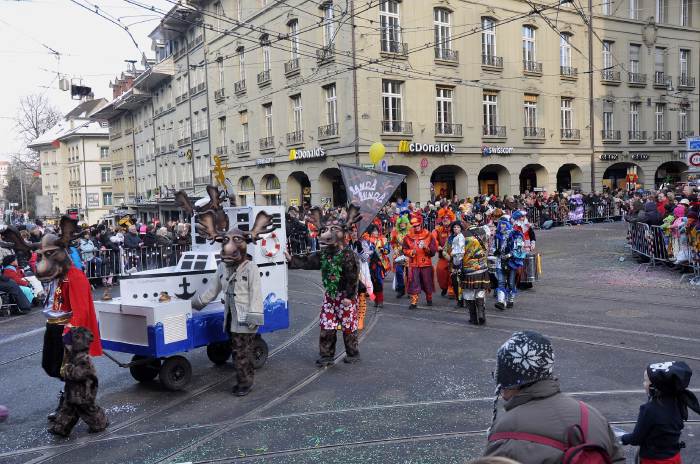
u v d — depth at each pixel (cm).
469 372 730
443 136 2900
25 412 661
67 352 569
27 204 8694
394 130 2752
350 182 1003
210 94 3922
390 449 515
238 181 3672
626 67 3816
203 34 3922
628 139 3844
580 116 3597
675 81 4081
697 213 1280
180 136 4500
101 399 692
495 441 234
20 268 1398
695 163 1662
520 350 242
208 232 679
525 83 3278
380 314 1120
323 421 589
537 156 3356
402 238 1306
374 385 697
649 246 1530
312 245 2130
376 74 2672
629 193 3481
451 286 1284
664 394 361
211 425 592
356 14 2397
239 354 683
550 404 237
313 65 2880
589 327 931
